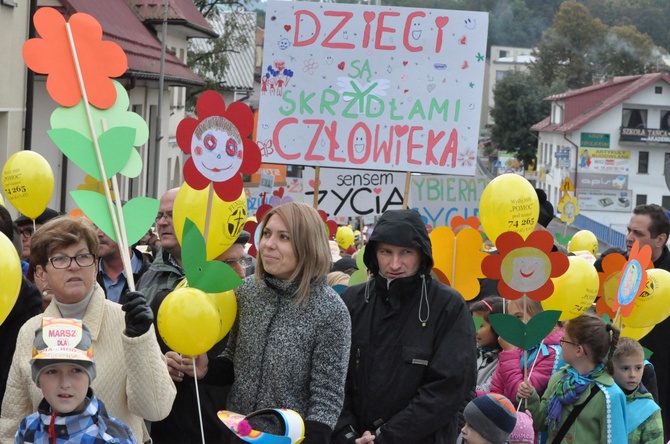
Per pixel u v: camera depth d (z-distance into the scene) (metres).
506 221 7.55
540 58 95.12
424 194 14.08
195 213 6.20
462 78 9.23
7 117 22.31
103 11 31.06
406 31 9.25
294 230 5.42
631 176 85.19
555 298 7.01
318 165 9.27
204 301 5.16
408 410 5.77
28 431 4.50
